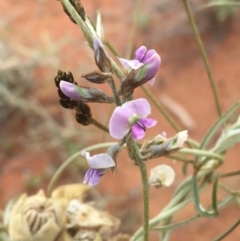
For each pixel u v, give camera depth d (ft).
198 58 1.93
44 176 1.73
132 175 1.67
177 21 2.04
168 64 1.94
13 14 2.21
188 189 0.79
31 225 0.79
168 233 0.79
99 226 0.81
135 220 1.58
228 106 1.78
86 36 0.54
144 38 2.02
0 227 0.84
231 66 1.90
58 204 0.81
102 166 0.53
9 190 1.72
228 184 1.56
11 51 1.91
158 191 1.60
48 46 1.96
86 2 2.17
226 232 0.73
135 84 0.53
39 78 1.96
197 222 1.54
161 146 0.55
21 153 1.81
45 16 2.19
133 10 2.12
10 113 1.89
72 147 1.75
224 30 1.99
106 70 0.53
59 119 1.88
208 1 1.98
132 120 0.52
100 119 1.77
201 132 1.74
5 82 1.84
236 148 1.65
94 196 1.58
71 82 0.58
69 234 0.81
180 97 1.83
